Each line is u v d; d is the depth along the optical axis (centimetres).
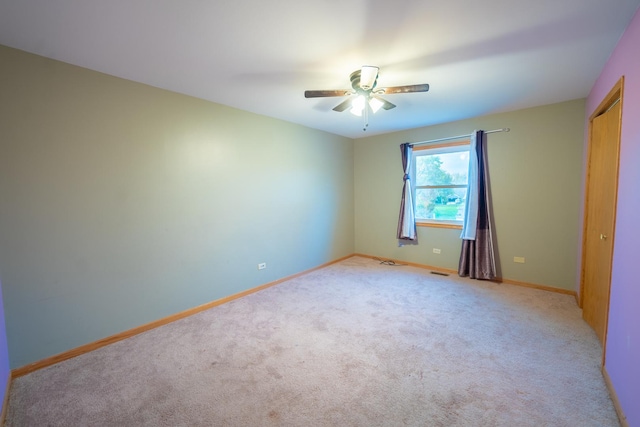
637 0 148
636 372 139
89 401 170
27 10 150
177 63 216
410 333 246
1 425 152
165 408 164
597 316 237
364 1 148
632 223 153
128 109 244
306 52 202
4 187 188
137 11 154
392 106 249
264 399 169
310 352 219
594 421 151
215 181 312
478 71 236
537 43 192
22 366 197
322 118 380
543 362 202
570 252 329
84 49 194
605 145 230
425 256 454
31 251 200
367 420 153
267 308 304
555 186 333
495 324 260
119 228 242
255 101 307
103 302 235
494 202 377
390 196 490
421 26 171
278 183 385
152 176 261
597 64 224
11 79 189
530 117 344
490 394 171
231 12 156
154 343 236
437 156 438
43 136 202
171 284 278
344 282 388
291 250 409
